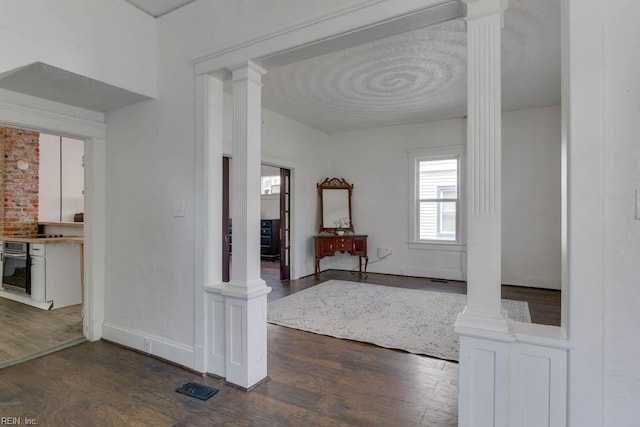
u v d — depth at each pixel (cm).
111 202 323
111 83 261
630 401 140
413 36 314
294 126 599
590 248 143
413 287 535
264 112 530
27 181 512
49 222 509
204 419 201
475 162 166
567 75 149
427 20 187
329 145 698
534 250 531
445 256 598
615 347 141
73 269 448
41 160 547
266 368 251
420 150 613
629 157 140
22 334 339
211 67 254
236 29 244
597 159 142
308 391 232
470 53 167
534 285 530
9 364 272
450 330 346
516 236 542
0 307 436
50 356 289
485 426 163
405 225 630
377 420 200
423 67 381
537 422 154
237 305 238
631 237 139
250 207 241
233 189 245
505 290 512
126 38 271
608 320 142
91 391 232
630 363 140
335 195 668
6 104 267
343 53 347
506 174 547
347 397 225
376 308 422
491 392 161
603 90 142
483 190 165
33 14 223
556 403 150
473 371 165
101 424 196
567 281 148
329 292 504
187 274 269
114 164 321
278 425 195
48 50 229
